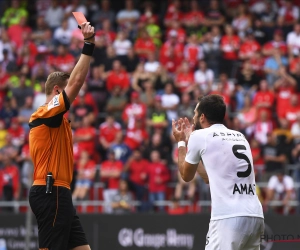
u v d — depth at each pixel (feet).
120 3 284.20
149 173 193.47
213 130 81.51
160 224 175.11
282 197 183.83
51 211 81.46
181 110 213.46
